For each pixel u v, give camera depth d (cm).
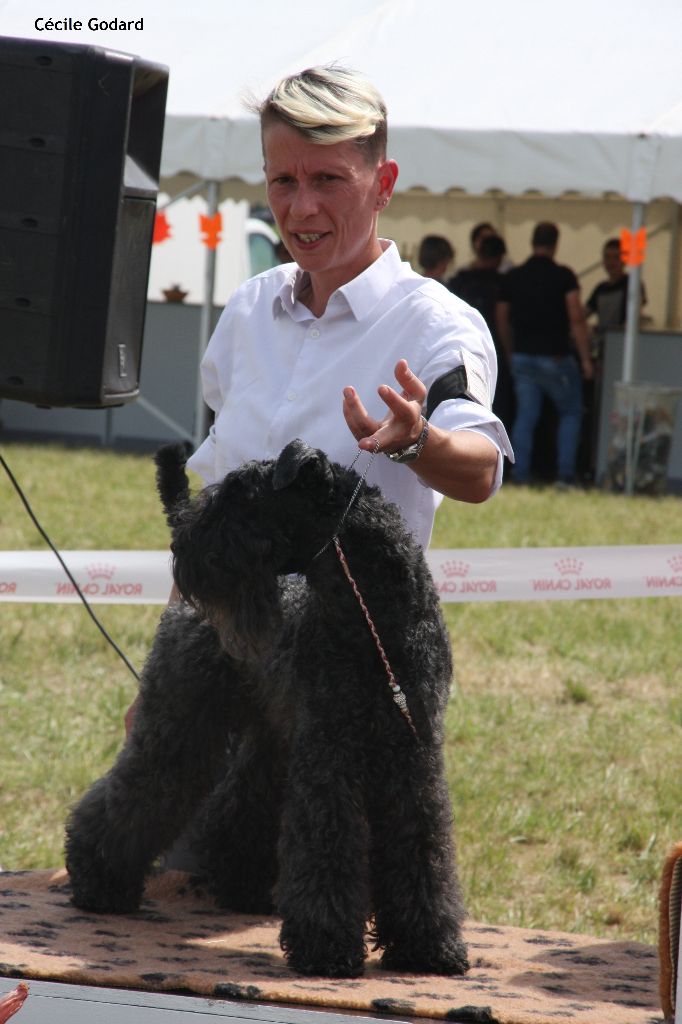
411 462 489
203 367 643
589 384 2588
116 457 2558
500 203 3397
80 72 565
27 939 530
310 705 497
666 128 2111
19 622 1453
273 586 494
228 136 2225
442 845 504
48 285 577
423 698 494
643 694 1309
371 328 573
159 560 1074
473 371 549
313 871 489
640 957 575
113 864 589
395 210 3497
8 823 941
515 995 483
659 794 1031
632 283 2316
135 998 459
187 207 3341
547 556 1123
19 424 2978
